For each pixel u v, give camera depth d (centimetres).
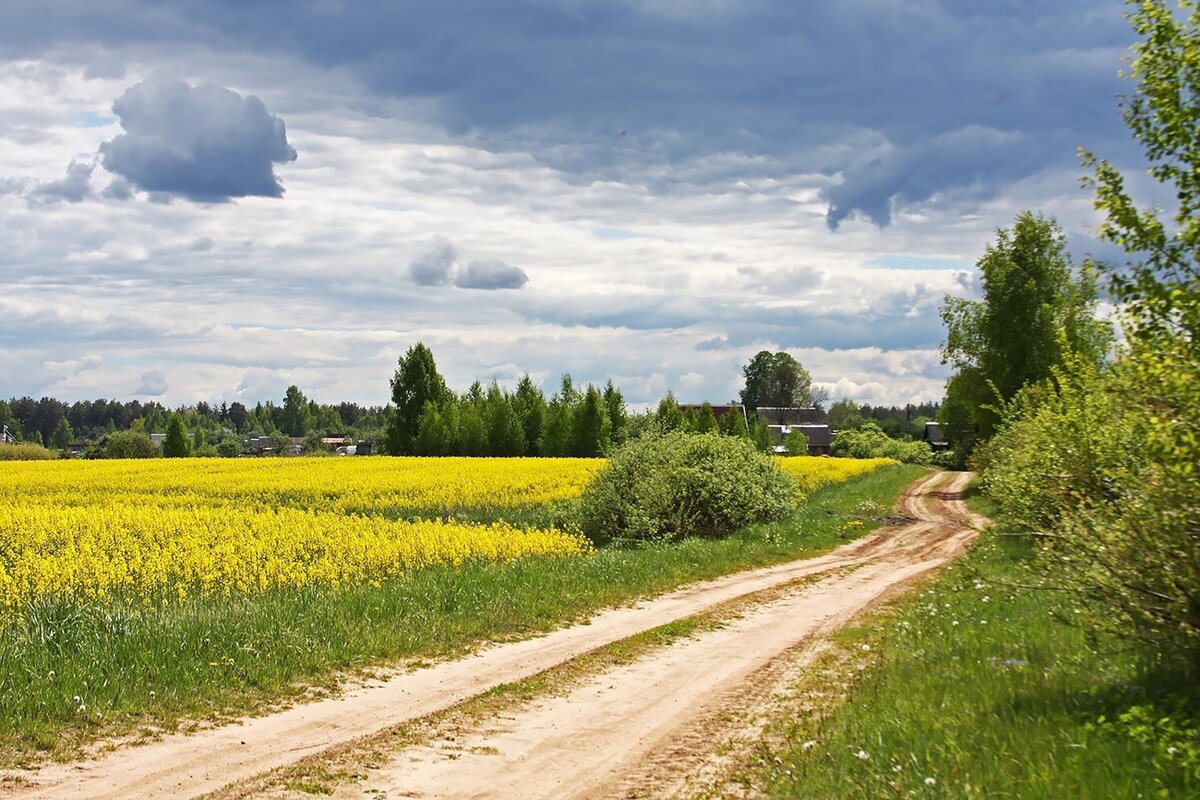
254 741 873
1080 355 1476
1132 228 874
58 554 2059
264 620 1312
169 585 1788
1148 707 777
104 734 869
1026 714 845
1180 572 800
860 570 2366
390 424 8519
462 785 763
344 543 2242
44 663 1028
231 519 2641
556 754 857
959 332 5897
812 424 14838
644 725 959
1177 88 874
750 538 2961
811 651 1348
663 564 2217
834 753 796
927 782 675
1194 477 779
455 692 1081
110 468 5303
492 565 2100
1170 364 801
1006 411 2656
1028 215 5550
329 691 1073
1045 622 1336
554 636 1443
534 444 7825
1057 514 1281
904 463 10106
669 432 3431
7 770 760
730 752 866
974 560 2369
